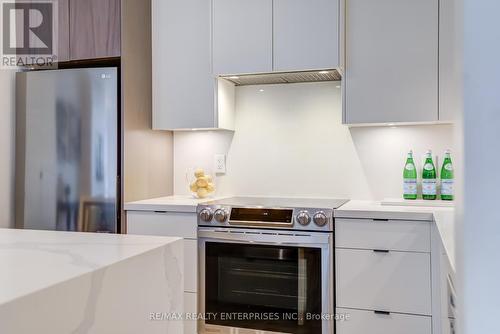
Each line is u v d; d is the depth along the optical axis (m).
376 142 2.64
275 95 2.85
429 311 1.99
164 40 2.70
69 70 2.56
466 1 0.71
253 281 2.27
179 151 3.05
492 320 0.70
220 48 2.51
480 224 0.70
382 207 2.22
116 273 0.88
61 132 2.57
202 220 2.34
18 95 2.65
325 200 2.58
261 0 2.44
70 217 2.55
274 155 2.85
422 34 2.23
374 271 2.08
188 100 2.65
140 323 0.96
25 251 0.99
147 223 2.45
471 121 0.71
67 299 0.74
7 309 0.62
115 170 2.48
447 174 2.38
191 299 2.37
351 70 2.34
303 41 2.36
